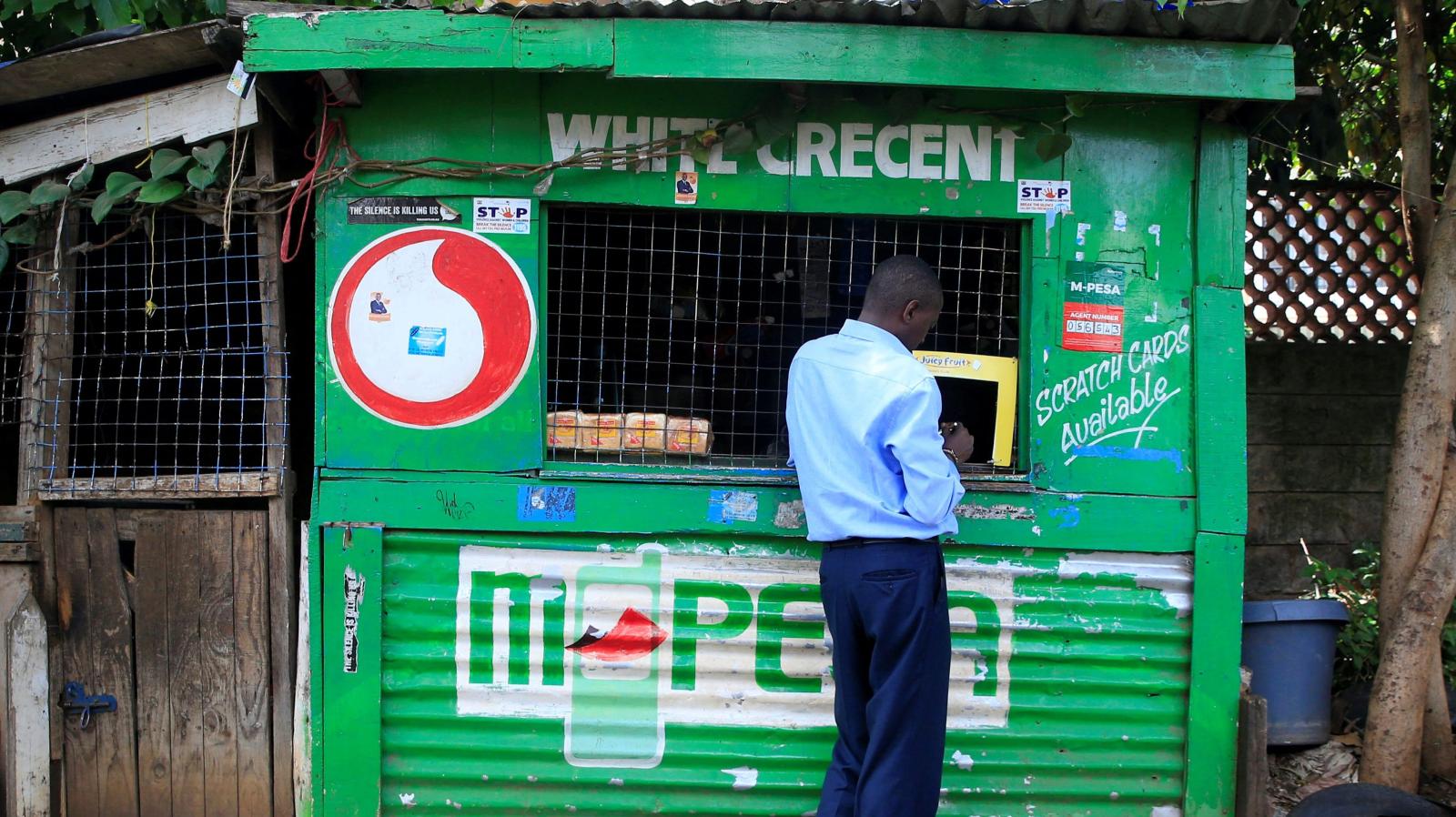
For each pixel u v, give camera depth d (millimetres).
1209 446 3322
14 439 4125
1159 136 3328
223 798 3385
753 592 3293
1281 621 3668
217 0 4062
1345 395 4980
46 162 3279
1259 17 2953
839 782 2955
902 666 2781
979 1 3051
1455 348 3582
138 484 3367
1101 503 3322
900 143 3291
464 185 3225
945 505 2750
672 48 2975
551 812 3326
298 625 3406
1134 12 2943
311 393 4086
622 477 3244
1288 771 3732
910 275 2980
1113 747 3355
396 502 3248
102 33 3277
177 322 3996
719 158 3270
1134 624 3338
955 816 3344
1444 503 3520
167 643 3381
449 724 3291
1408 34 4188
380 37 2949
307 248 3709
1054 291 3320
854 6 2943
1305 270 4965
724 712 3309
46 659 3357
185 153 3318
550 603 3275
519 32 2969
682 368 3748
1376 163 5324
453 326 3242
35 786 3354
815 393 2969
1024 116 3295
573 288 3691
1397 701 3504
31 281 3404
